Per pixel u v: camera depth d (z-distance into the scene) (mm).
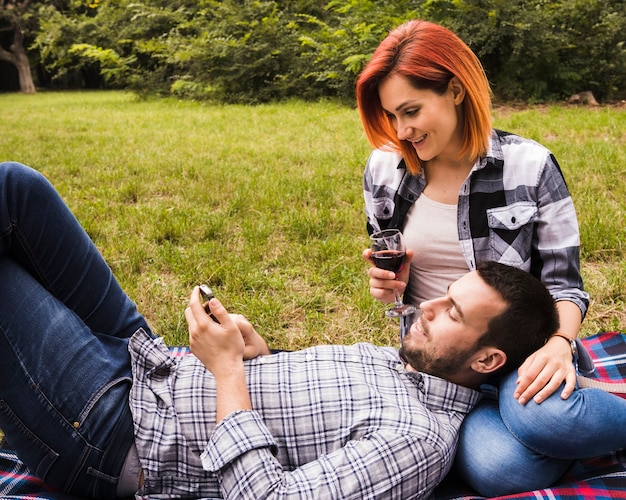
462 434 2180
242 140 10055
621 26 13266
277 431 2082
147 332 2586
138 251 4844
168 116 14055
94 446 2047
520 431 2018
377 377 2182
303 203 6125
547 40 13195
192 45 17484
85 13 27344
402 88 2283
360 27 15000
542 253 2508
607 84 13641
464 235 2553
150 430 2061
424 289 2707
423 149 2396
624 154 7336
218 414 2014
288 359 2213
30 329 2070
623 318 3752
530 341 2090
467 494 2174
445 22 13422
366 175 2793
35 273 2295
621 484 2053
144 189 6797
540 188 2469
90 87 32406
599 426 1929
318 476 1894
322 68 16266
